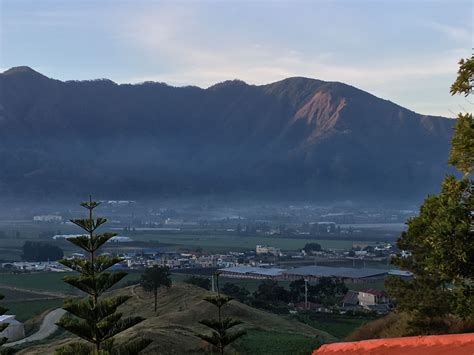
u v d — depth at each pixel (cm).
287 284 14188
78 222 2189
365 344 1234
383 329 3684
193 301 8200
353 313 9100
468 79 1497
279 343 5278
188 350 4600
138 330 5225
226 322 2916
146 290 8744
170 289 9100
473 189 1463
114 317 2170
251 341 5359
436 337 1123
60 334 7531
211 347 4641
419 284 2766
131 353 2391
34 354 4716
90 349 2248
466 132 1462
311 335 6197
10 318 7675
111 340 2241
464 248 1352
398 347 1158
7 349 2984
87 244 2198
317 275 15338
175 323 6397
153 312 8081
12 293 13038
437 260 1418
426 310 2706
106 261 2231
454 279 1433
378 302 10719
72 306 2162
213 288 10738
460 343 1070
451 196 1462
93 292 2216
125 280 14800
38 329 8031
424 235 1501
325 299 10738
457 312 1474
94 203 2227
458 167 1502
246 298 10469
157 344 4512
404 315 3641
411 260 2759
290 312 9581
